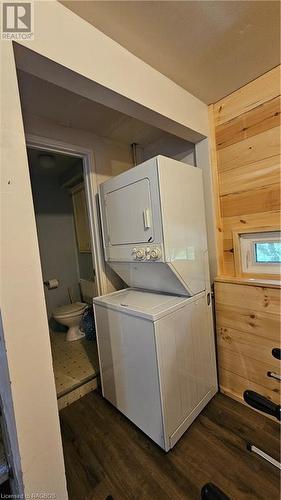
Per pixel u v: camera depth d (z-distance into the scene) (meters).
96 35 1.06
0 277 0.79
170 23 1.06
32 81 1.35
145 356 1.40
